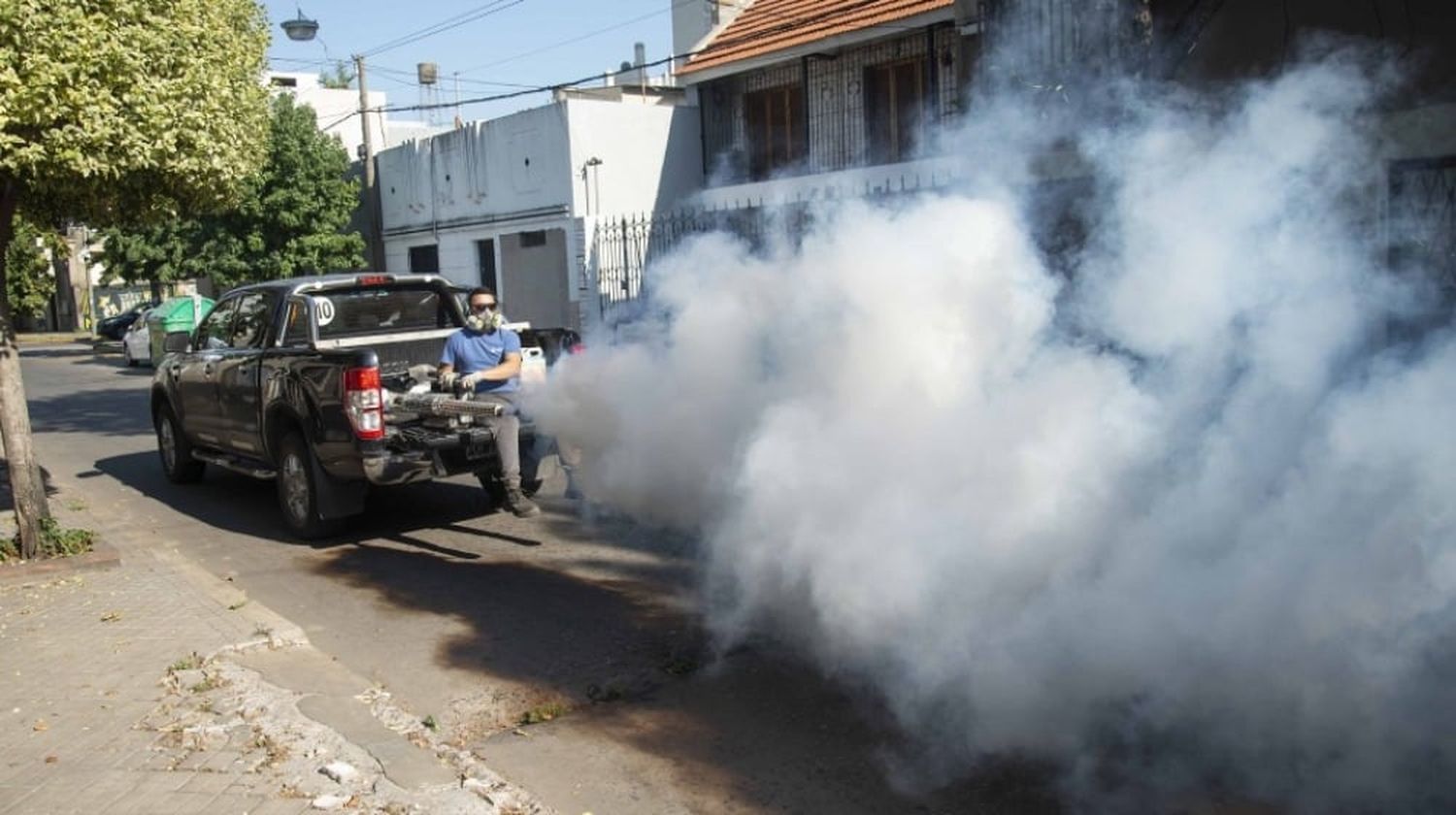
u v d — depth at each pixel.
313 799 3.99
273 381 8.29
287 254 22.30
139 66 6.61
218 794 4.05
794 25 15.75
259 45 10.04
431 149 21.45
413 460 7.56
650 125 18.02
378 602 6.63
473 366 7.91
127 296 42.50
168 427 10.59
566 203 17.89
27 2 6.18
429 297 9.02
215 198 7.84
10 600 6.54
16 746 4.50
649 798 4.10
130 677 5.22
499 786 4.15
